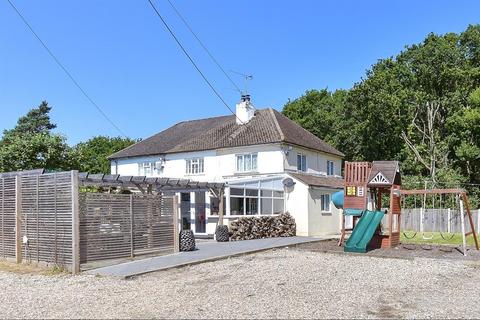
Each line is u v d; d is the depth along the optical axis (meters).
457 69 46.66
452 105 46.78
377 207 23.92
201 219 27.97
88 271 14.45
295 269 14.82
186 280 12.98
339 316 8.86
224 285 12.10
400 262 16.70
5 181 17.14
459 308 9.55
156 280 13.11
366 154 51.81
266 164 31.91
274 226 27.95
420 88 49.34
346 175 23.12
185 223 28.25
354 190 22.89
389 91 48.75
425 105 48.50
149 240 17.34
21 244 16.38
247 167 32.91
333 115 58.53
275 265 15.72
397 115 48.50
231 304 9.86
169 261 16.03
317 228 30.67
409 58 50.62
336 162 39.28
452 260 17.34
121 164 40.66
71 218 14.63
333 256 18.38
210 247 20.56
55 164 34.09
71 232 14.60
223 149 34.00
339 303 9.97
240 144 32.88
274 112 37.78
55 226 15.16
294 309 9.40
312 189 30.39
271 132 32.88
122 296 10.98
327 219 32.06
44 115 64.50
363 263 16.36
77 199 14.73
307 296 10.67
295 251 19.98
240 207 26.58
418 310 9.38
